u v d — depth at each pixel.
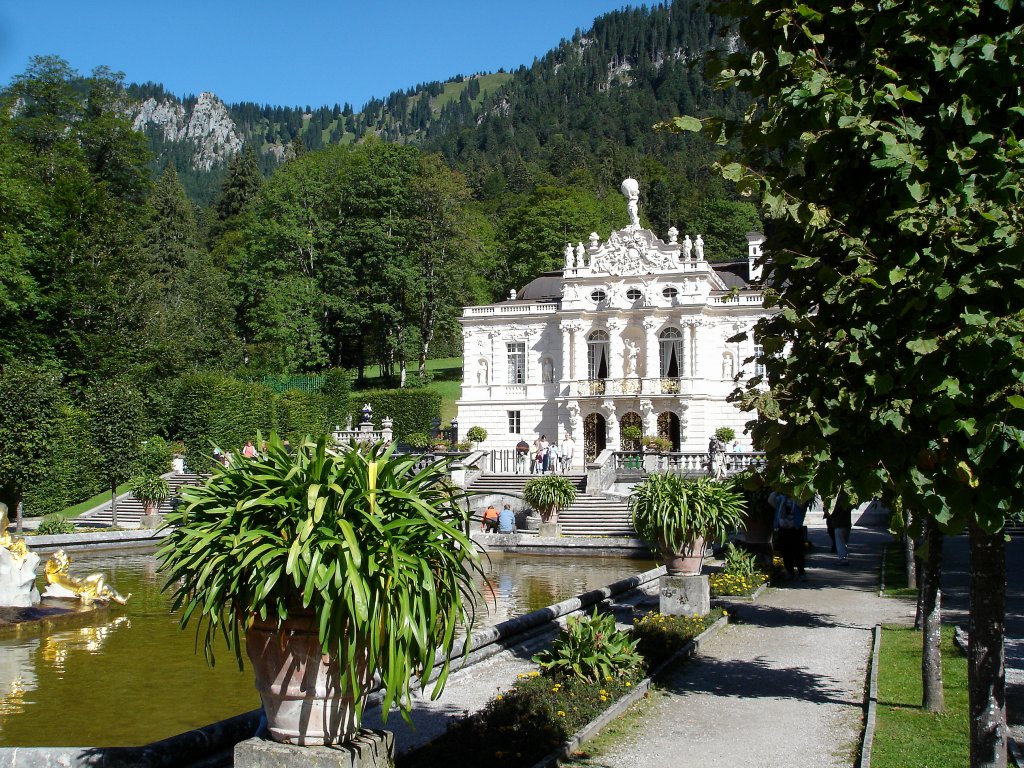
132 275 65.81
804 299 7.73
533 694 11.64
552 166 174.50
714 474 47.22
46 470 37.81
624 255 65.19
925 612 12.20
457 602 7.54
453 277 89.06
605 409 63.44
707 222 128.50
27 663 16.64
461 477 51.56
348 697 7.09
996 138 6.98
